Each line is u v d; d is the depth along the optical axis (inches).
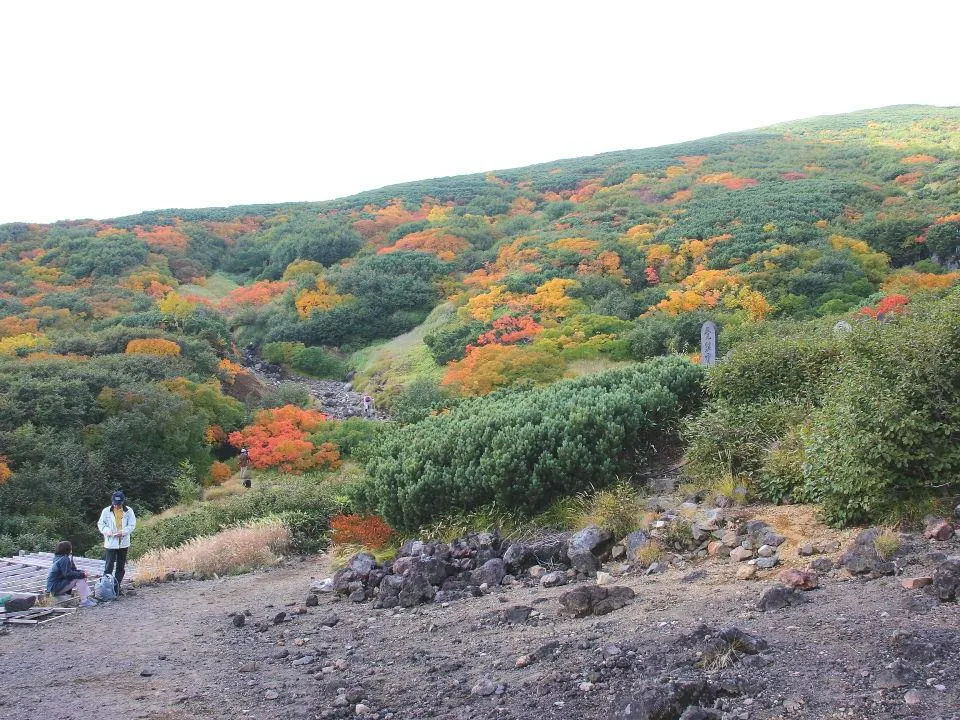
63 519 777.6
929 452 215.6
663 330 1190.3
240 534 461.1
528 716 143.4
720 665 144.6
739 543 240.8
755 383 373.7
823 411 267.1
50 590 337.1
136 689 195.3
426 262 2085.4
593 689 148.7
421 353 1565.0
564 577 247.6
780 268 1416.1
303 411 1122.0
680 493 315.0
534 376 1120.2
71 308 1740.9
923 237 1537.9
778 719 123.0
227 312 2048.5
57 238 2354.8
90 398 995.3
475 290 1745.8
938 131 3344.0
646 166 3011.8
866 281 1369.3
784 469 275.9
